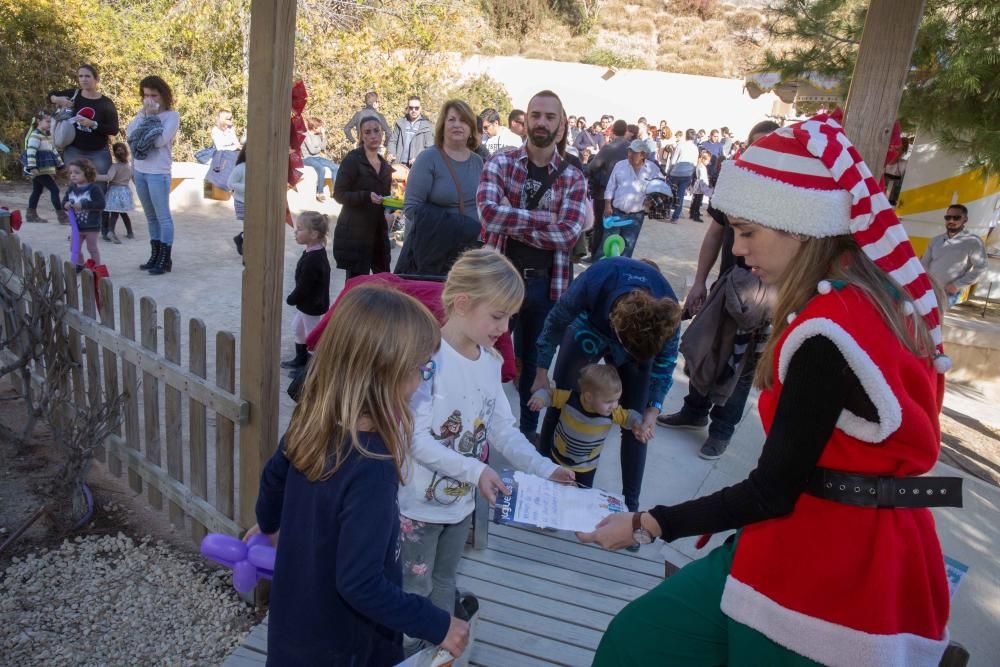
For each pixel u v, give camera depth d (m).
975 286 10.04
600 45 34.84
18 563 3.38
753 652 1.58
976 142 6.95
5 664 2.80
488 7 33.47
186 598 3.21
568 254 4.27
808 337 1.43
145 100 7.44
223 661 2.86
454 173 4.47
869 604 1.44
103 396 4.37
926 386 1.46
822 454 1.48
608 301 3.34
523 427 4.42
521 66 26.86
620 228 9.12
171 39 15.00
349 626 1.64
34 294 4.03
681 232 14.91
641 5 39.53
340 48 15.85
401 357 1.58
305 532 1.61
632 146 8.84
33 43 13.05
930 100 7.09
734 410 4.73
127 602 3.17
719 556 1.74
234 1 14.80
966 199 9.80
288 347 6.20
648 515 1.68
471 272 2.19
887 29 2.89
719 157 18.34
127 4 15.33
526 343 4.30
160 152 7.52
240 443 3.03
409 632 1.59
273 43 2.45
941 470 4.88
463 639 1.68
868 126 2.97
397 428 1.62
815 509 1.50
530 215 4.05
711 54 35.66
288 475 1.68
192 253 8.84
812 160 1.48
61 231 9.34
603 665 1.84
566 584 3.23
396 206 5.62
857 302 1.44
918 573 1.49
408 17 16.94
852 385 1.41
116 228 9.86
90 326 3.86
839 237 1.52
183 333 6.24
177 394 3.44
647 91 26.78
